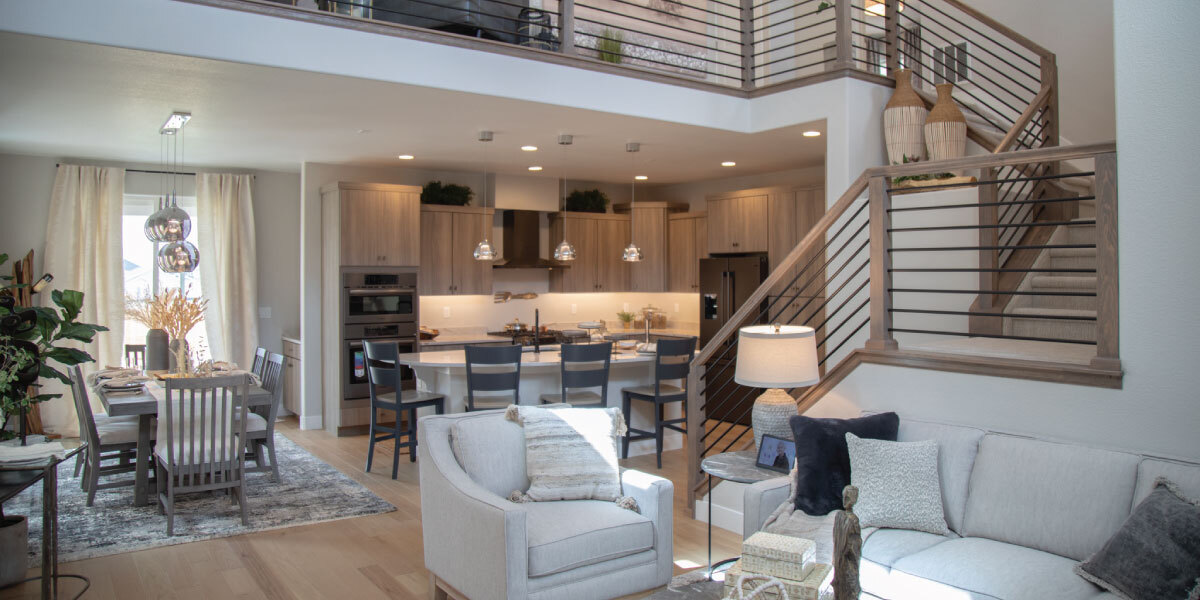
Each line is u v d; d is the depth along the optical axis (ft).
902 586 9.33
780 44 26.25
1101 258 10.69
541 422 12.09
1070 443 10.32
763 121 20.17
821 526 10.55
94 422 16.60
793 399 13.66
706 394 26.07
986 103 21.99
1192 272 9.94
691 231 29.04
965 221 17.19
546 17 21.84
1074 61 21.70
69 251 23.32
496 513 9.74
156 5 12.89
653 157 24.22
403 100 16.60
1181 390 10.02
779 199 25.32
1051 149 11.19
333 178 25.29
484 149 22.61
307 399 25.05
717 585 9.36
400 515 15.96
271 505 16.58
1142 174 10.36
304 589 12.25
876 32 27.35
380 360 19.08
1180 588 7.91
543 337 27.14
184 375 17.85
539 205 28.35
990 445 10.77
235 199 25.86
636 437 20.57
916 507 10.60
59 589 12.18
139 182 24.68
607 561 10.63
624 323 30.37
